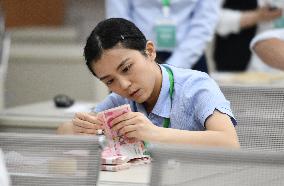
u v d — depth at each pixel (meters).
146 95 3.30
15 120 5.13
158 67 3.49
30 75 8.09
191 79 3.46
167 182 2.32
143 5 5.75
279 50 5.02
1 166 2.50
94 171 2.57
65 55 7.96
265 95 3.82
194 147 2.31
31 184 2.64
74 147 2.60
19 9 8.63
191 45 5.68
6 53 6.47
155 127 3.18
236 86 3.86
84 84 7.92
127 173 3.09
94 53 3.20
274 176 2.27
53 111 5.35
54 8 8.96
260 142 3.80
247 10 7.20
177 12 5.74
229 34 7.23
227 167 2.29
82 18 8.95
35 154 2.64
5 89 7.88
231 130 3.19
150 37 5.75
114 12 5.77
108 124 3.26
